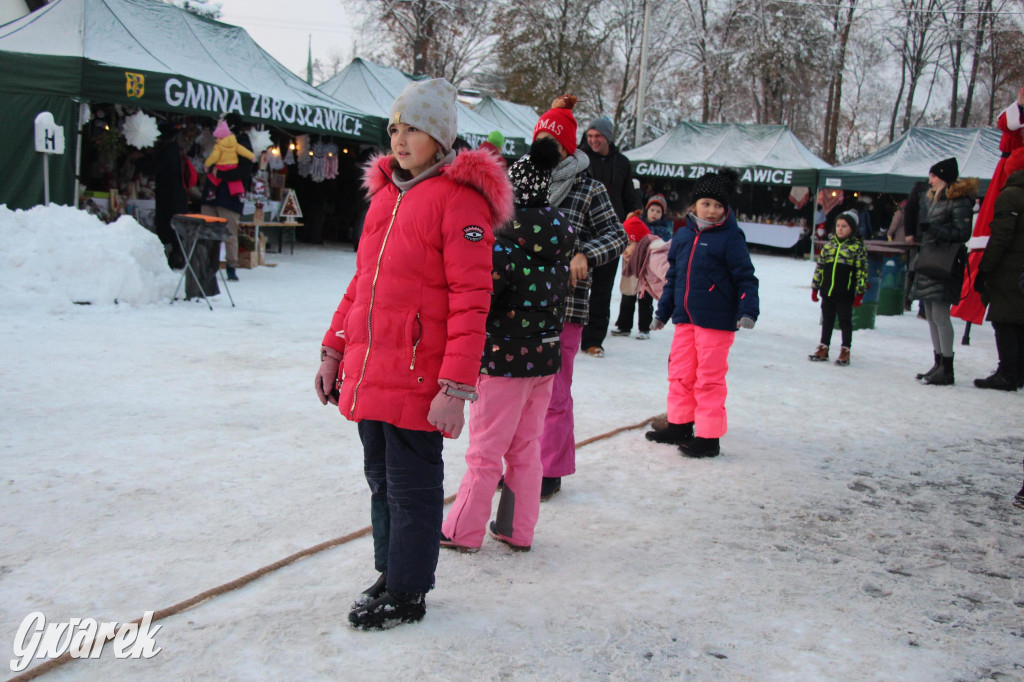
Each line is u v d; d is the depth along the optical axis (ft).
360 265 8.02
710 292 14.61
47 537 9.58
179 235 27.55
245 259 39.78
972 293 23.57
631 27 116.88
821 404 20.31
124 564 9.03
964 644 8.57
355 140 48.73
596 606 8.87
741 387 21.71
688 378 15.29
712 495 13.01
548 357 9.80
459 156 7.59
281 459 13.00
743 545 10.98
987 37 117.19
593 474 13.74
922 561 10.84
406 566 7.99
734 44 115.44
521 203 9.60
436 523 8.11
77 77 32.50
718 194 14.35
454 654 7.65
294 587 8.76
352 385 7.83
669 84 122.93
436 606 8.62
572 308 12.16
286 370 19.11
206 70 39.22
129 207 38.86
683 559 10.34
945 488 14.23
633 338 29.45
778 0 109.40
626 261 28.71
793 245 84.99
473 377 7.51
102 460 12.31
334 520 10.69
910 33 122.93
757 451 15.79
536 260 9.62
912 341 32.37
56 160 32.86
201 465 12.44
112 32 36.58
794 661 7.97
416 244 7.60
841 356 26.27
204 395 16.44
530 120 78.79
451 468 13.25
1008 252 22.79
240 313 26.55
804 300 45.06
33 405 14.76
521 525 10.25
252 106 39.34
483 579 9.41
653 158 86.63
